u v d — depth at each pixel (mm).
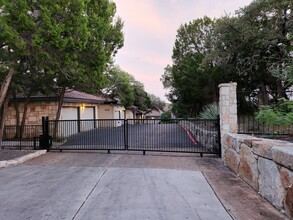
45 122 8242
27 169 5582
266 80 12312
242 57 12344
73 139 10414
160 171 5266
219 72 15156
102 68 10188
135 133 12242
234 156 5125
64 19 7227
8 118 12961
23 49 6730
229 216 3010
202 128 9070
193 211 3170
